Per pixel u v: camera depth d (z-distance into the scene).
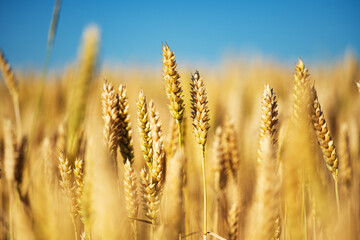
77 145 0.69
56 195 0.60
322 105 0.86
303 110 0.59
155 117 0.62
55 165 0.64
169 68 0.63
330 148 0.61
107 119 0.59
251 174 0.97
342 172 0.76
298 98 0.60
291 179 0.55
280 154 0.60
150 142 0.62
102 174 0.50
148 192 0.60
